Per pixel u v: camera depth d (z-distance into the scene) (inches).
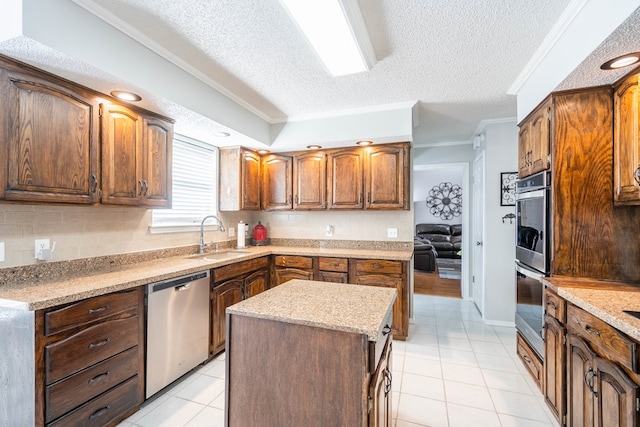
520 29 70.9
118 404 70.5
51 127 66.1
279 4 62.1
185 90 88.2
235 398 51.4
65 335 60.1
